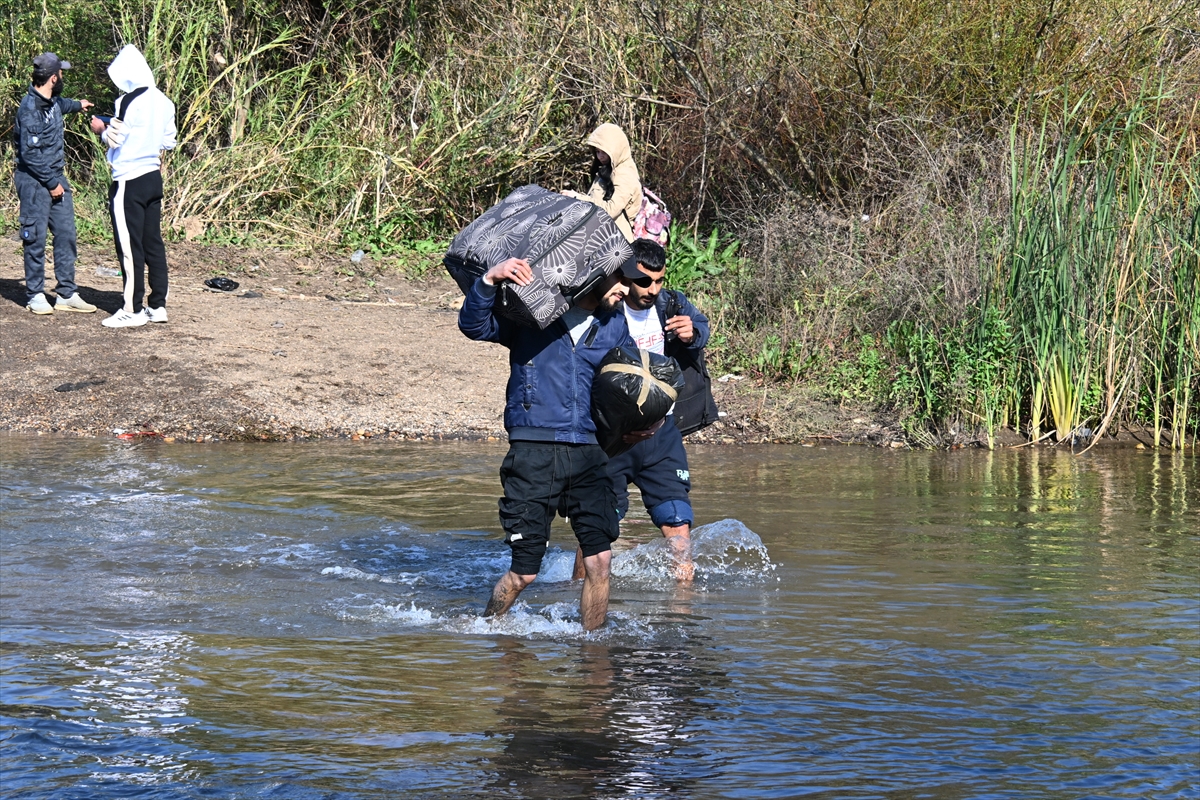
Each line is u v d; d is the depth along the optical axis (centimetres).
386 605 1586
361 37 4953
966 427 2936
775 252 3638
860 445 2866
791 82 4250
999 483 2425
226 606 1567
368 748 1116
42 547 1828
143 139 3200
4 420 2784
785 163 4328
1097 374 2947
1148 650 1401
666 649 1410
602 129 2181
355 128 4703
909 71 4088
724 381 3244
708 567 1778
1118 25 3972
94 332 3216
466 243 1442
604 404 1438
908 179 3775
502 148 4622
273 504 2134
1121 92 3797
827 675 1320
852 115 4169
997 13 4025
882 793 1030
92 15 4638
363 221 4572
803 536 1966
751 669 1340
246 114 4556
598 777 1058
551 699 1245
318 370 3112
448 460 2552
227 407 2866
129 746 1114
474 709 1214
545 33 4725
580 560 1736
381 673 1320
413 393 3025
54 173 3250
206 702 1227
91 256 3950
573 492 1484
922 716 1202
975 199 3306
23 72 4688
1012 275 2992
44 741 1123
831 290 3409
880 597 1622
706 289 3797
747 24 4262
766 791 1034
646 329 1658
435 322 3556
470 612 1562
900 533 1986
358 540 1914
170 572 1720
